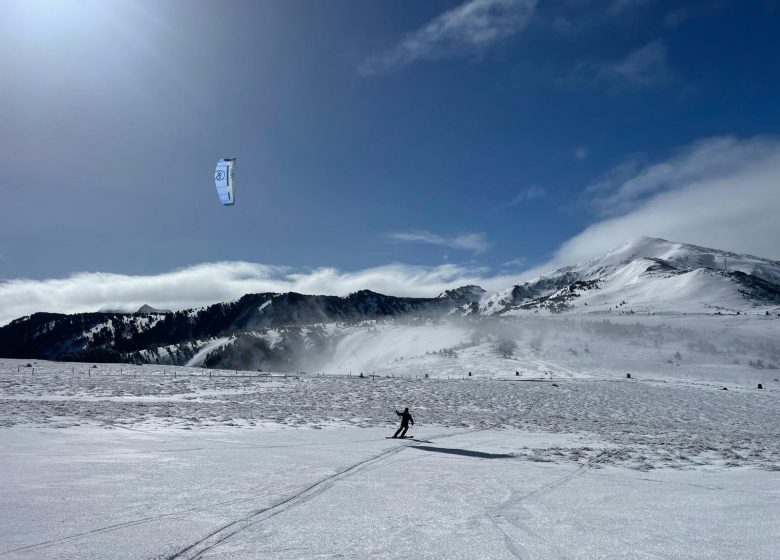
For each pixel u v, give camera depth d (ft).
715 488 37.19
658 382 220.84
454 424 83.66
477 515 27.55
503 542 22.86
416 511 27.94
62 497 28.25
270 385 165.68
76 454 42.24
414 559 20.29
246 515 25.91
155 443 49.75
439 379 221.66
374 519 25.98
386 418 87.15
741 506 31.04
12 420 62.85
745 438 77.46
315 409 97.76
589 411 119.14
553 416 106.22
